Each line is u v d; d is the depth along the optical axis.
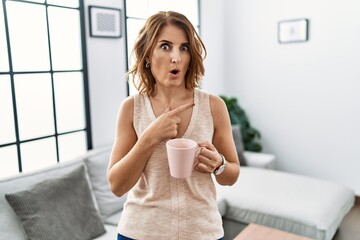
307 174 3.61
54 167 2.03
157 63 0.81
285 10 3.49
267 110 3.80
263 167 3.22
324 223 2.11
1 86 1.97
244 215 2.39
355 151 3.26
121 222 0.88
